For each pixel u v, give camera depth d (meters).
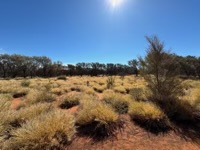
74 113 6.62
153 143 4.20
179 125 5.34
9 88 13.04
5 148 3.57
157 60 7.17
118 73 67.31
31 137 3.74
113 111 5.62
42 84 18.31
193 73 36.75
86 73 71.31
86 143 4.11
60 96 11.15
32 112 5.67
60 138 3.91
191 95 7.91
